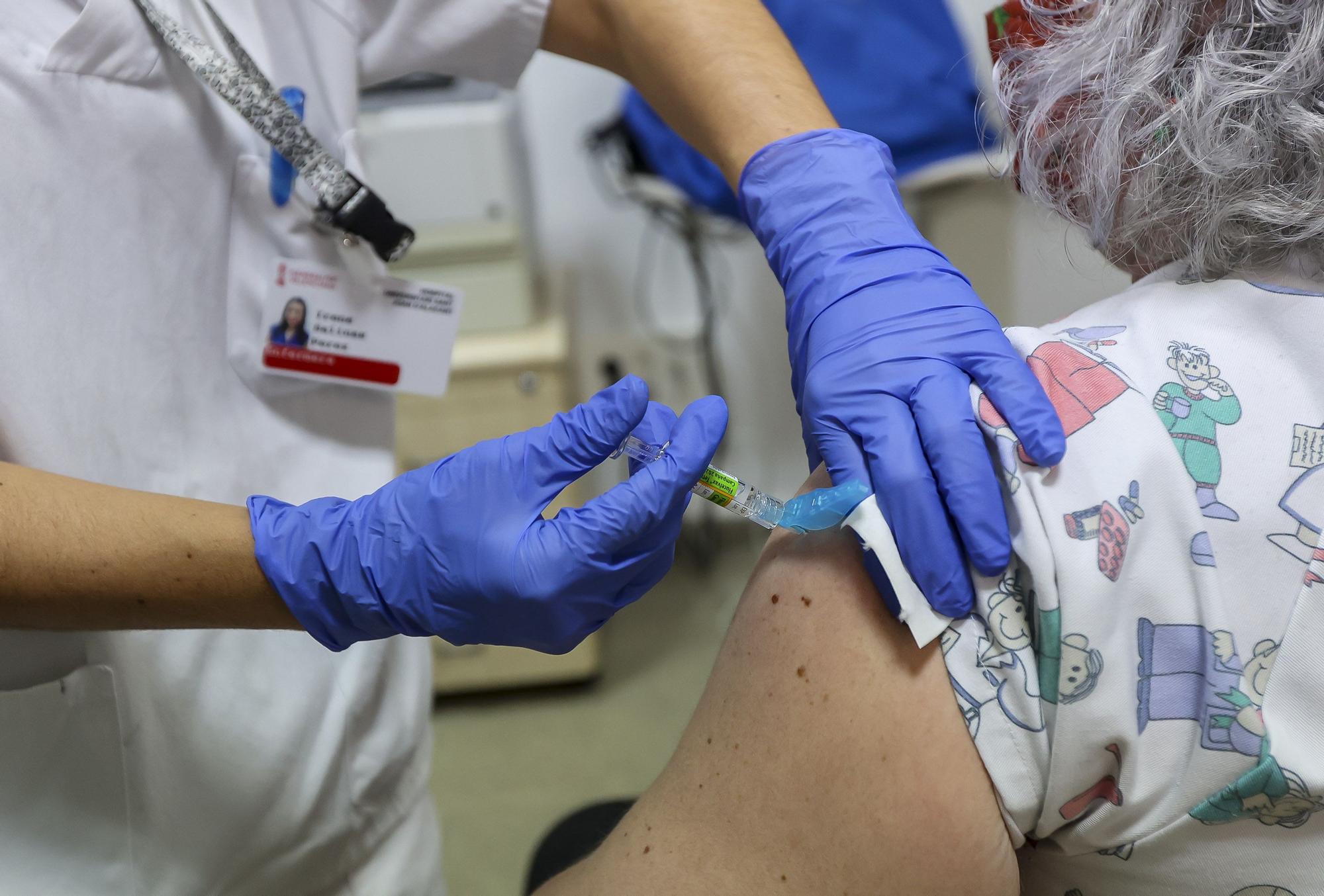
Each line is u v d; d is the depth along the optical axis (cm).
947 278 81
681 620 274
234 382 98
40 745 81
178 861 90
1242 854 56
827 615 64
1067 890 66
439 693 256
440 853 118
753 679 65
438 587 74
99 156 83
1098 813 59
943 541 62
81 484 73
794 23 189
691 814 65
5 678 80
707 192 212
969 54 184
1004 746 59
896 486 65
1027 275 187
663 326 275
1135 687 56
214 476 96
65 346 82
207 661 92
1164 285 65
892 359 73
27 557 69
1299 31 56
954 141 185
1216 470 56
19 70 77
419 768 112
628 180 235
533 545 71
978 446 64
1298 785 52
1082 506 58
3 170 77
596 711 245
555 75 249
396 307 99
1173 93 61
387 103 200
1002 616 59
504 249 212
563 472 74
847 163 89
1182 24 60
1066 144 69
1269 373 58
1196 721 55
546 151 257
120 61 82
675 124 105
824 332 80
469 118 198
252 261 96
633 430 80
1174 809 56
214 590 74
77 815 84
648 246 266
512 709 249
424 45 103
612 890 66
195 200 91
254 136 92
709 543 292
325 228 96
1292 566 54
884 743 60
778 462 286
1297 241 60
